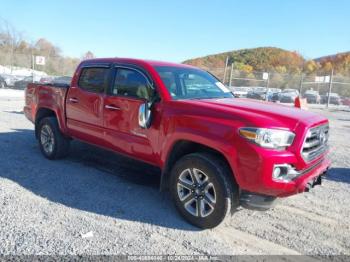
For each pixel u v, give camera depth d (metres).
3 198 4.27
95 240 3.39
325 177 6.04
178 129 3.88
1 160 5.94
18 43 54.22
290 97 27.92
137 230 3.66
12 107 14.36
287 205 4.62
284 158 3.37
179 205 3.95
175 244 3.41
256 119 3.43
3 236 3.35
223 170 3.60
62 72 44.06
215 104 3.96
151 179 5.34
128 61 4.78
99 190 4.77
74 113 5.46
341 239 3.74
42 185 4.83
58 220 3.77
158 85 4.28
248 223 4.00
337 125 14.93
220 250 3.35
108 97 4.81
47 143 6.12
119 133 4.71
